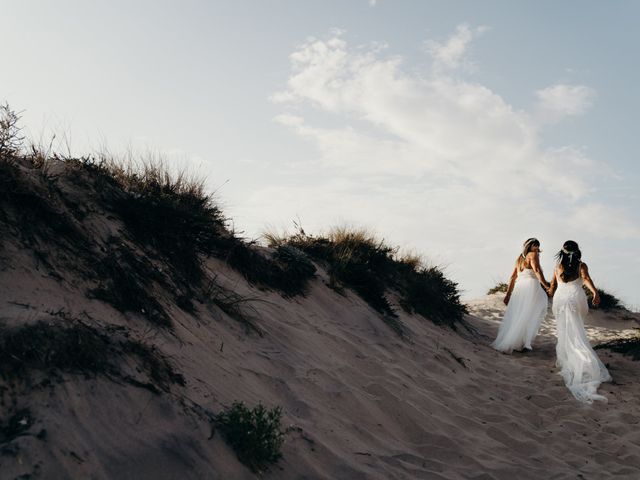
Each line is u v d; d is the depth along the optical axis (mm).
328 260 10070
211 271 6605
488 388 7832
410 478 4371
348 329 8016
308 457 4070
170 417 3514
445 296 12375
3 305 3566
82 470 2861
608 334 14211
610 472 5547
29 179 4727
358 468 4180
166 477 3131
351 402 5367
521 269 11148
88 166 6074
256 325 6039
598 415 7332
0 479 2607
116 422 3244
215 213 7680
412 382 6793
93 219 5230
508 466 5145
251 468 3584
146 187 6809
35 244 4246
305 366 5672
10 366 3148
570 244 9406
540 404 7609
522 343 10922
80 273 4371
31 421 2939
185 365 4215
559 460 5664
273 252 8656
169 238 5996
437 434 5426
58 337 3465
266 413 4242
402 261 12523
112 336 3834
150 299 4703
